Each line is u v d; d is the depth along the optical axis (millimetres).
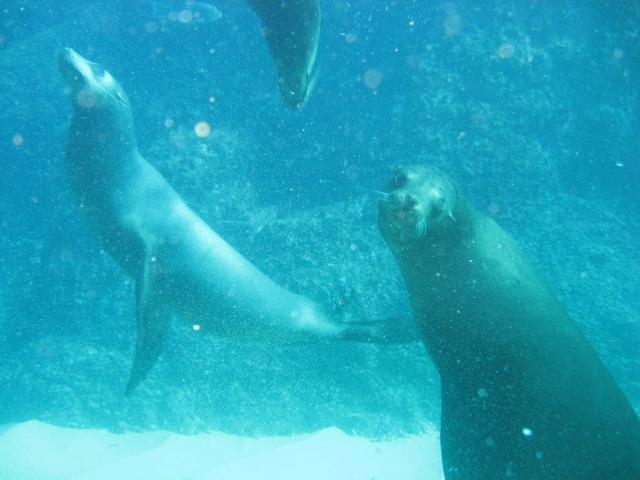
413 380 3629
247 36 4543
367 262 3701
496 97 4199
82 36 4996
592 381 2156
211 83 4555
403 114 4195
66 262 3781
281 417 3438
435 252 2301
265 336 3031
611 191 5254
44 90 4859
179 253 2953
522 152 4133
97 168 2898
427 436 3455
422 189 2256
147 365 2920
